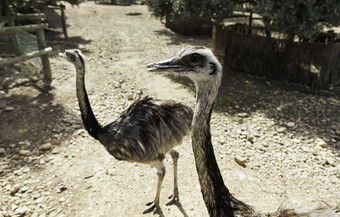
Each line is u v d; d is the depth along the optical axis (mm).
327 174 4262
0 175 4168
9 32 6551
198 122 2188
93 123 3404
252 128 5562
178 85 7441
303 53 7738
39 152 4684
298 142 5086
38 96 6578
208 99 2145
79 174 4246
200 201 3781
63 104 6289
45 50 7207
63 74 7891
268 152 4801
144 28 15977
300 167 4418
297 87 7812
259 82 8109
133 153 3270
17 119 5574
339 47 7512
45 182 4078
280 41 7934
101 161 4547
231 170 4320
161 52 10742
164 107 3428
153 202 3658
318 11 6691
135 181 4145
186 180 4164
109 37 13094
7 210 3578
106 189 3975
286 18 6758
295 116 6070
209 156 2246
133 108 3414
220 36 9180
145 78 7926
